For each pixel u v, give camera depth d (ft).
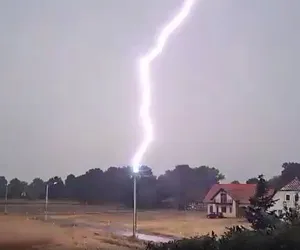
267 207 110.11
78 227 167.53
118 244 110.52
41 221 198.80
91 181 406.00
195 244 42.42
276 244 36.55
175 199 357.61
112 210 307.99
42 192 440.45
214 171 391.45
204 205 310.65
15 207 327.47
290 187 172.35
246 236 39.34
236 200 238.27
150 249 48.34
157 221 204.44
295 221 42.88
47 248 102.01
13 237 124.47
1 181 426.92
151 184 354.33
